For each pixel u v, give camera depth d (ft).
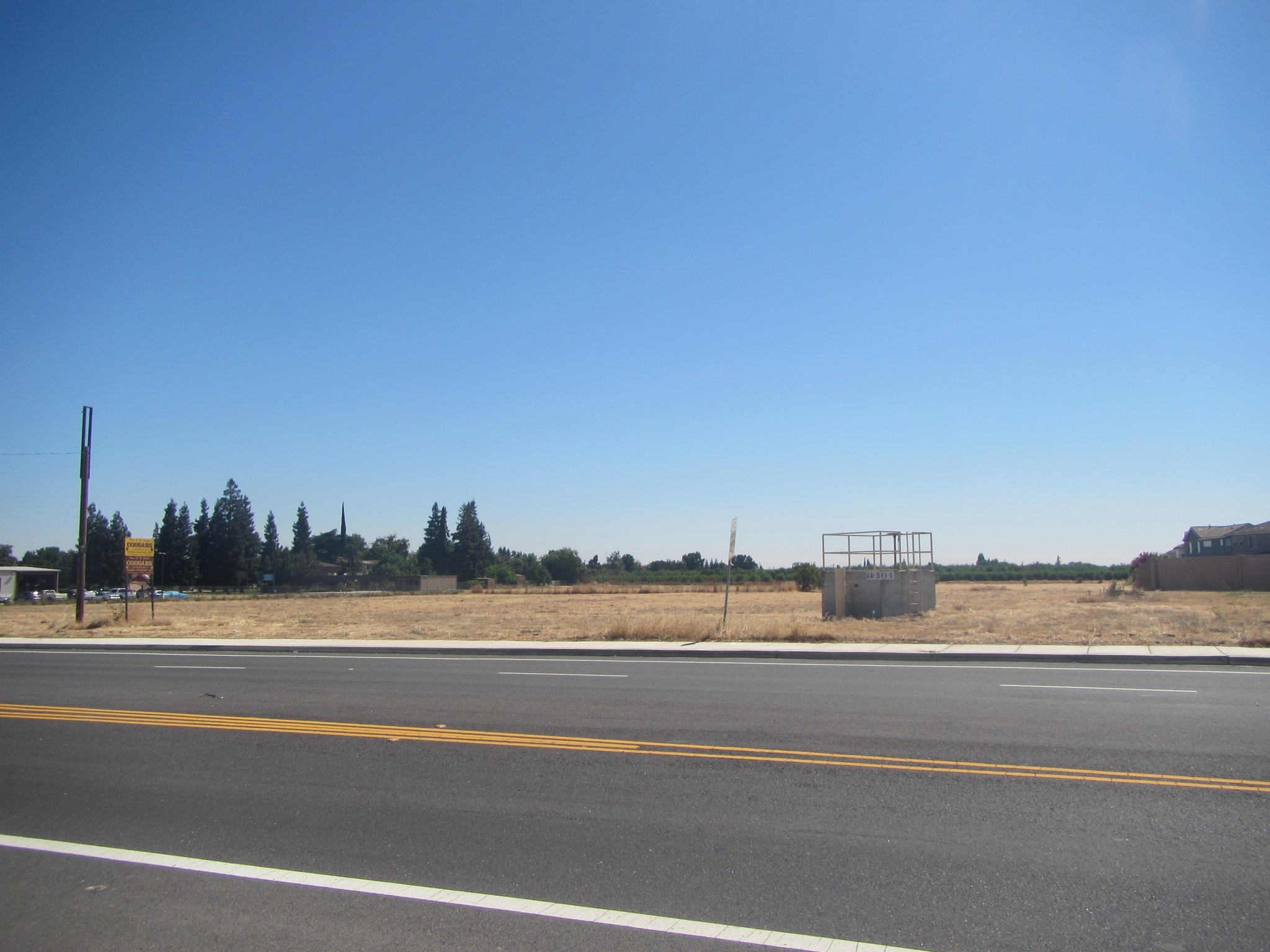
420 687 50.98
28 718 42.78
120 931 18.21
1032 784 27.22
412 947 17.25
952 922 17.80
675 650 65.57
